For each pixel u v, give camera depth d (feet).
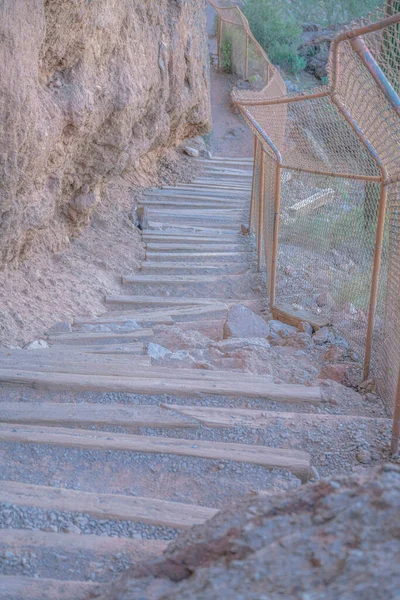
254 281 27.78
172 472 11.89
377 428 13.70
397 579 4.74
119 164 28.09
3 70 14.60
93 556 9.04
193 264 29.19
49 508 10.10
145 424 13.28
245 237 33.45
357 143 19.95
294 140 24.03
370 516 5.81
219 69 69.77
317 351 18.84
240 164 48.80
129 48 25.80
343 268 20.79
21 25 15.15
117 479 11.63
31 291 20.83
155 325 22.08
